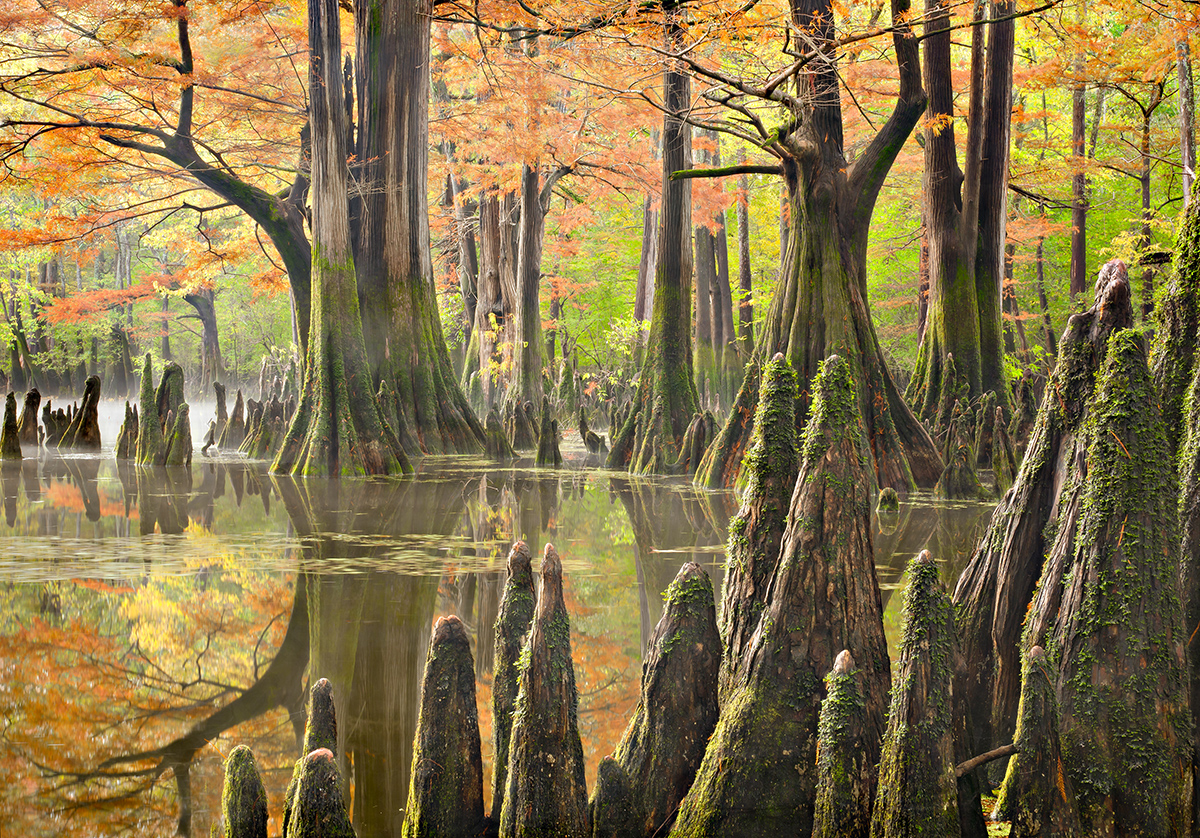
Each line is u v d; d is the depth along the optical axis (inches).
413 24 738.8
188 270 1026.1
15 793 149.9
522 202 1035.9
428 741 128.0
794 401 148.4
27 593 277.9
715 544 368.8
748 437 570.6
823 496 132.3
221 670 211.5
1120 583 124.0
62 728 178.7
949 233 693.9
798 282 559.5
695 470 644.1
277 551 345.1
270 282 1011.9
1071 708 124.4
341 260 646.5
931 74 697.0
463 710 129.0
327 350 632.4
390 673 209.8
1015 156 1065.5
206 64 757.3
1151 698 120.6
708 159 1333.7
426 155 763.4
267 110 804.0
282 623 248.2
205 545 358.0
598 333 1827.0
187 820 140.7
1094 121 1109.7
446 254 1540.4
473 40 981.8
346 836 114.7
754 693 128.5
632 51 598.9
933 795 111.4
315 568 314.0
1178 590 124.1
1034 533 150.1
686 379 706.2
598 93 818.8
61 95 788.0
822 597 129.9
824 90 557.9
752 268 1632.6
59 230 836.0
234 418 853.2
